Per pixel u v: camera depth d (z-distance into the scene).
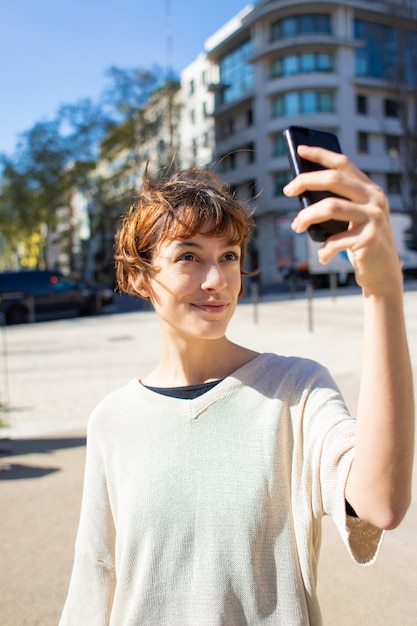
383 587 2.63
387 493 0.88
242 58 44.78
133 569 1.18
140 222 1.27
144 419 1.25
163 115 38.09
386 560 2.86
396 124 43.38
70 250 50.12
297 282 29.09
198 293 1.22
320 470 1.05
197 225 1.19
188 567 1.13
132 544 1.18
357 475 0.91
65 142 39.19
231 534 1.11
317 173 0.80
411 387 0.88
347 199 0.81
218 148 47.16
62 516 3.49
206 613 1.10
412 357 7.77
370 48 42.41
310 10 40.75
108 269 43.97
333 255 0.83
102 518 1.30
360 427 0.90
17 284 19.55
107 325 15.76
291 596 1.10
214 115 47.00
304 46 40.88
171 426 1.21
